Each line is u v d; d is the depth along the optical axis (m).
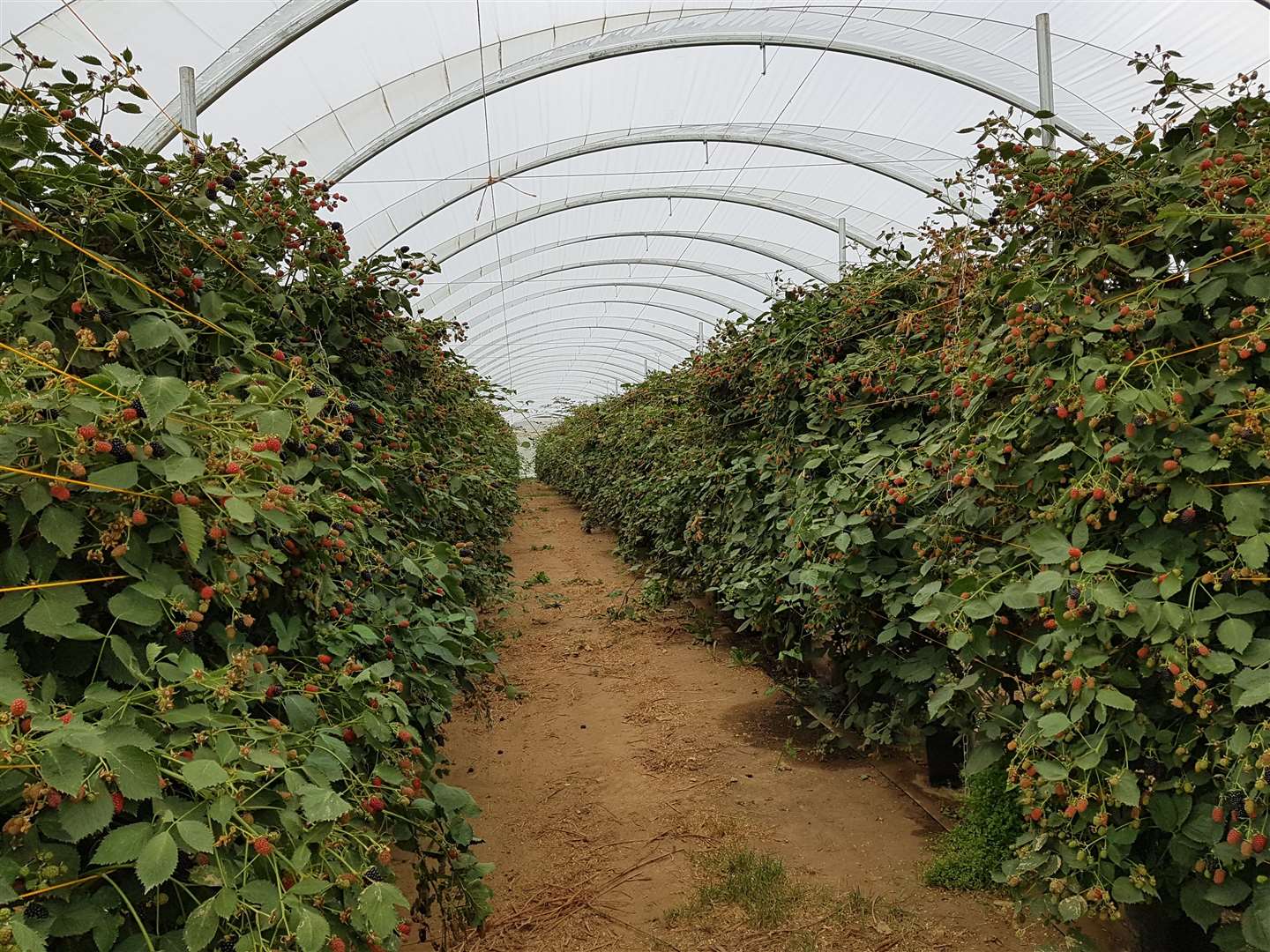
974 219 2.80
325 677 1.84
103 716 1.22
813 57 7.27
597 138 8.93
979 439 2.40
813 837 3.23
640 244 14.07
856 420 3.71
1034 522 2.26
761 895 2.81
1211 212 1.85
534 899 2.89
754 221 12.01
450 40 6.03
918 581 2.78
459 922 2.18
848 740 4.04
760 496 4.81
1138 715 1.72
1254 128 2.01
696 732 4.43
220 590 1.50
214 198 2.47
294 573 1.89
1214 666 1.58
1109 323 1.99
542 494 23.33
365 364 3.47
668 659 5.87
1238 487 1.71
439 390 4.45
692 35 6.77
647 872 3.05
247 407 1.72
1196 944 1.98
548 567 10.38
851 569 3.21
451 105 6.90
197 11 4.49
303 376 2.42
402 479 3.25
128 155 2.21
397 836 1.83
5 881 0.95
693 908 2.77
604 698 5.09
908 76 7.27
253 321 2.50
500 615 6.60
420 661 2.40
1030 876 1.94
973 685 2.34
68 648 1.33
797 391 4.45
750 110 8.38
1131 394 1.78
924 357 3.38
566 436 19.48
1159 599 1.75
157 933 1.11
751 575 4.57
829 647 3.97
